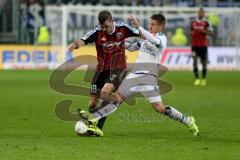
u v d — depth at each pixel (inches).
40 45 3144.7
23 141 1028.5
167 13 3117.6
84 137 1077.8
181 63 3107.8
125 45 1119.6
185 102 1674.5
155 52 1079.6
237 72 2997.0
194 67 2284.7
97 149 956.0
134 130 1173.1
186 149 961.5
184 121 1088.8
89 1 3563.0
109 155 907.4
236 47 3147.1
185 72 2945.4
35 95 1834.4
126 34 1113.4
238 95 1870.1
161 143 1018.7
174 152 935.0
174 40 3110.2
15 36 3284.9
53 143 1009.5
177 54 3110.2
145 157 894.4
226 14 3149.6
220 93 1931.6
